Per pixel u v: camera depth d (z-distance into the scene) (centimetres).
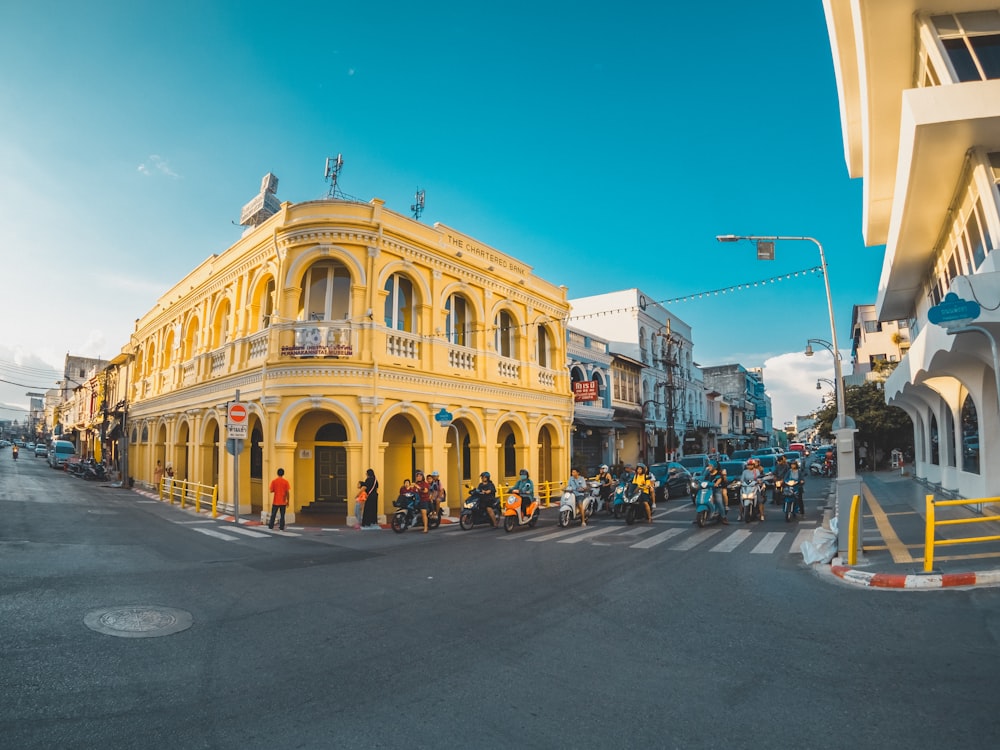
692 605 755
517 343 2309
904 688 475
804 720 425
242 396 1848
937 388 1791
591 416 3112
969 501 822
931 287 1841
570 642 610
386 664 547
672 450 3922
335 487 1836
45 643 582
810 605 743
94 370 5044
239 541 1321
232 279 2083
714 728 416
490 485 1641
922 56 1157
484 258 2159
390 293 1839
